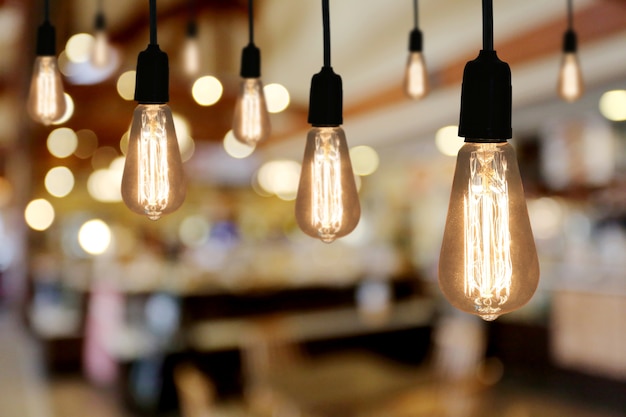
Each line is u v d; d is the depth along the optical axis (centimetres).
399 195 1070
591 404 527
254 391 374
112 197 886
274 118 748
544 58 436
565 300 589
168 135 86
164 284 546
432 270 776
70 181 941
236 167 1058
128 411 504
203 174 1062
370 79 627
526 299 68
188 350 512
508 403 527
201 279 550
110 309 548
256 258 755
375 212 1132
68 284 686
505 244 67
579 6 409
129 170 85
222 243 1020
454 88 530
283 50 529
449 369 357
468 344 360
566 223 742
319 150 89
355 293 615
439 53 523
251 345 401
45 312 702
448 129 685
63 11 438
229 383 525
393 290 641
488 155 68
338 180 89
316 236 90
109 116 645
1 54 624
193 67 237
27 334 738
